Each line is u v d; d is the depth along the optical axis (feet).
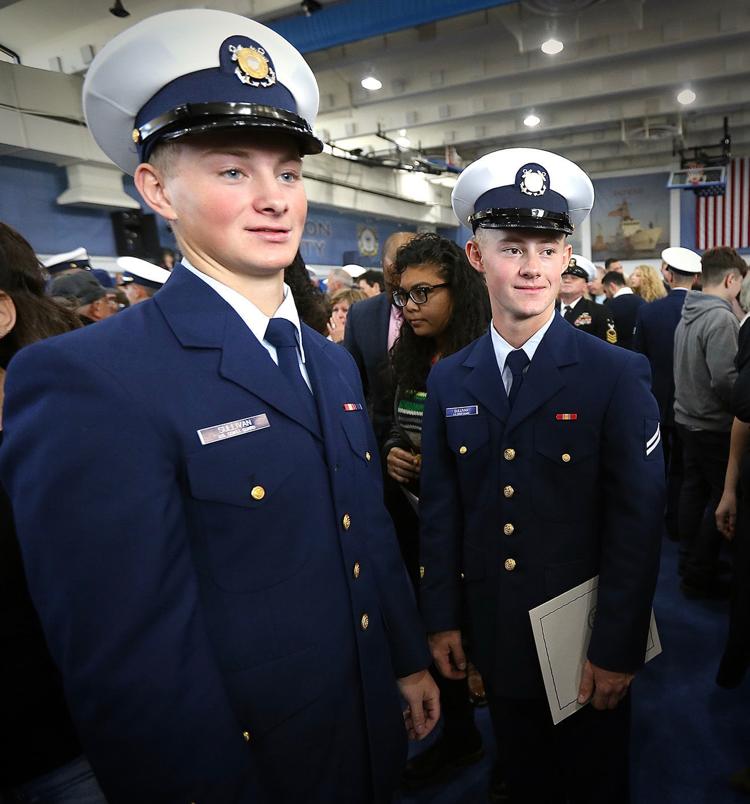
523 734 3.55
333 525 2.23
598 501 3.17
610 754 3.35
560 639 3.08
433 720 2.92
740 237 37.19
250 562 1.96
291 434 2.08
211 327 2.00
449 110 26.27
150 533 1.69
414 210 40.73
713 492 7.43
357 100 24.02
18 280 2.63
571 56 20.52
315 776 2.14
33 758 2.29
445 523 3.58
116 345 1.83
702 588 7.35
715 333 6.70
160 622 1.69
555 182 3.04
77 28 17.44
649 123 29.14
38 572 1.63
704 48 21.27
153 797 1.69
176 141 1.85
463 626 3.74
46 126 18.12
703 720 5.34
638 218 39.96
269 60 2.01
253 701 1.97
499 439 3.25
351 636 2.27
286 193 1.97
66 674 1.63
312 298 4.87
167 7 15.96
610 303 12.42
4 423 1.72
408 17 14.88
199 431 1.87
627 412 2.96
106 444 1.66
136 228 21.91
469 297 4.05
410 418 4.56
